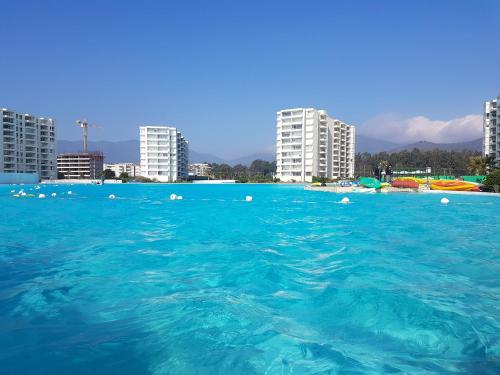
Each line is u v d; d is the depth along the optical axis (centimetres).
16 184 8825
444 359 480
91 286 800
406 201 3594
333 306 670
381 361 473
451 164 14925
